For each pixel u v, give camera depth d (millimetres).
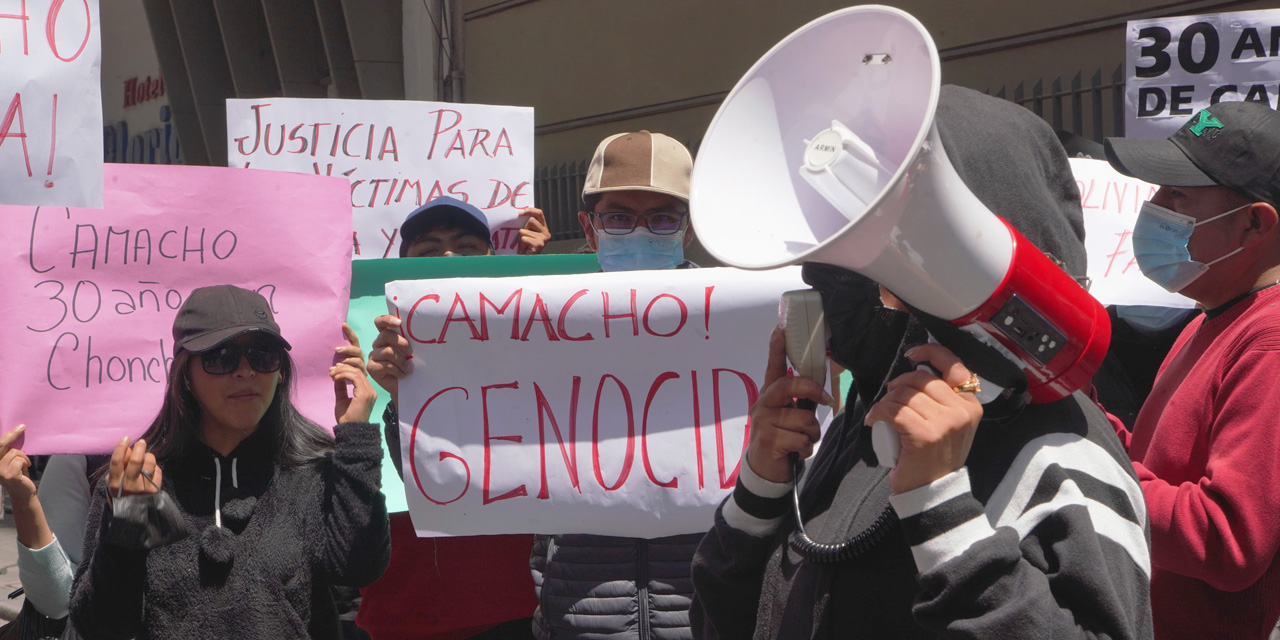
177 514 2170
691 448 2367
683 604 2354
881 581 1190
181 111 12219
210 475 2293
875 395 1308
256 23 10891
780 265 1049
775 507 1378
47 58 2459
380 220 3908
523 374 2434
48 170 2463
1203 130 2070
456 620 2898
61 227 2711
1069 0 5605
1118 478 1141
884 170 1068
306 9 10328
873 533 1187
